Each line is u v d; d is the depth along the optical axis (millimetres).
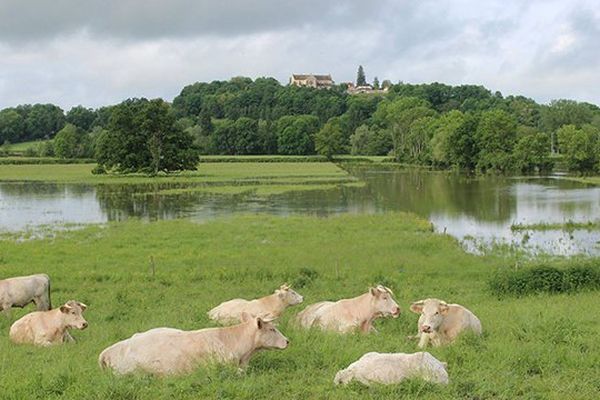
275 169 125938
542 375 11016
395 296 23453
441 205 62375
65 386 10266
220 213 56188
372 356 10383
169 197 71875
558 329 14398
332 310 15922
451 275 28047
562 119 153500
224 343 11484
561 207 59562
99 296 23188
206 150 182875
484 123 124062
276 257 32406
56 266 30094
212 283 26016
